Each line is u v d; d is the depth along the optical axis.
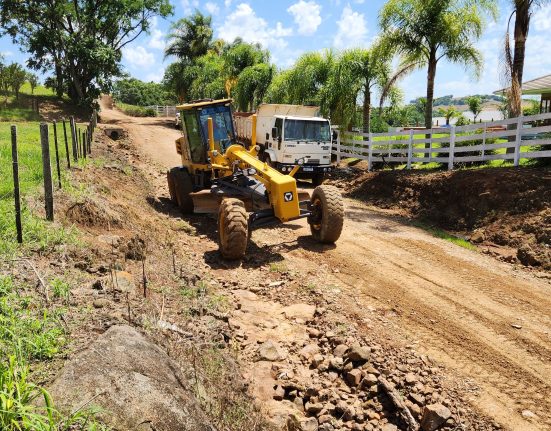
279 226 10.47
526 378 4.83
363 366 4.87
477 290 7.14
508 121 12.33
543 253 8.47
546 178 10.24
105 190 9.45
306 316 6.09
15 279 4.46
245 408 3.82
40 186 7.68
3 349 3.15
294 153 15.83
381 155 17.98
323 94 21.33
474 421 4.20
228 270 7.59
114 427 2.48
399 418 4.23
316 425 4.02
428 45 16.52
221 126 10.43
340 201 8.80
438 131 14.70
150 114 58.72
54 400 2.55
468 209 11.16
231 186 9.25
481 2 15.41
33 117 32.56
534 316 6.26
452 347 5.41
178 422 2.71
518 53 13.05
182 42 46.78
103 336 3.19
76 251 5.57
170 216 10.81
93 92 39.34
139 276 5.73
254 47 34.72
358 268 7.96
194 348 4.17
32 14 36.03
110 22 38.72
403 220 11.95
